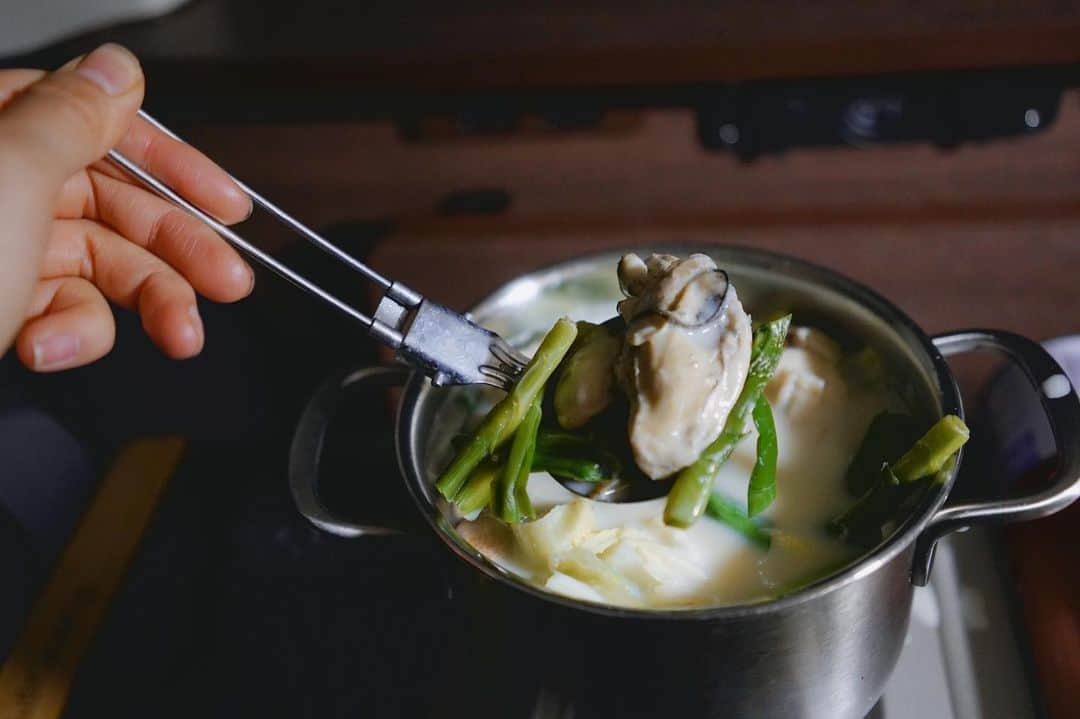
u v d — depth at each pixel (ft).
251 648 1.24
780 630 0.96
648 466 1.07
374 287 1.70
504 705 1.10
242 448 1.47
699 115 1.86
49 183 0.98
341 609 1.27
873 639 1.04
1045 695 1.15
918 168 1.93
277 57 1.86
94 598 1.30
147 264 1.16
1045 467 1.26
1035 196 1.94
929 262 1.93
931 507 0.99
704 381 1.06
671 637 0.96
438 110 1.89
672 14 1.87
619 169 1.98
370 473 1.42
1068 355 1.39
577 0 1.96
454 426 1.22
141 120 1.17
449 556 1.01
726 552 1.13
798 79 1.79
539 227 2.02
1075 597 1.20
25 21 1.96
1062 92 1.77
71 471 1.45
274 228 2.10
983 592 1.25
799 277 1.21
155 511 1.38
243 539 1.35
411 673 1.21
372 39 1.89
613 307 1.27
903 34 1.74
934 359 1.11
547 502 1.18
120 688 1.22
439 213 2.09
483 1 1.99
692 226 1.99
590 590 1.09
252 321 1.68
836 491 1.16
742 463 1.18
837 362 1.23
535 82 1.83
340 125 1.99
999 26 1.73
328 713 1.18
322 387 1.20
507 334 1.25
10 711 1.20
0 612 1.32
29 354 1.05
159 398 1.61
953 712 1.16
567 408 1.14
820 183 1.98
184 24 2.00
